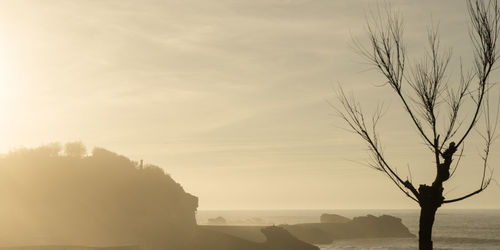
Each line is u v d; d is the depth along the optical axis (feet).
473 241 522.47
